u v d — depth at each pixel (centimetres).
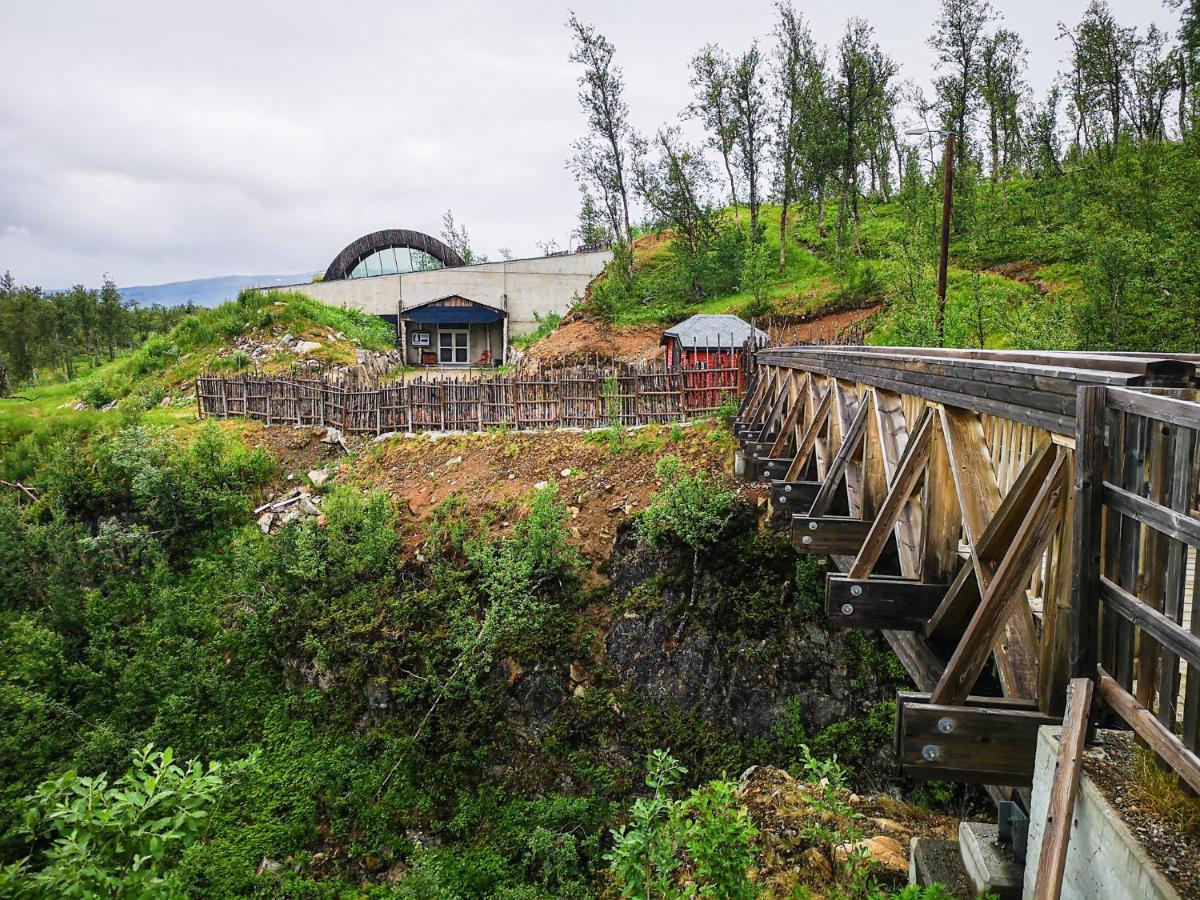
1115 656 299
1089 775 298
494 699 1148
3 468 1947
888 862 521
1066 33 3906
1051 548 342
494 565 1295
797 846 563
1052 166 3847
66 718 1260
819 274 3550
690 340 2225
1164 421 256
